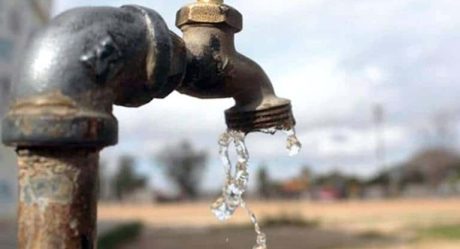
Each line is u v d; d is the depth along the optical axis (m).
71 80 0.15
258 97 0.20
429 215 3.62
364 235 2.32
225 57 0.19
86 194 0.15
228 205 0.21
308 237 2.23
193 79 0.19
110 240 1.89
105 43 0.15
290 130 0.20
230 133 0.21
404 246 1.94
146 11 0.17
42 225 0.15
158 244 2.04
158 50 0.16
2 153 1.84
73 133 0.15
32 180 0.15
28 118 0.15
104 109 0.16
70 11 0.16
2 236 1.52
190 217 3.81
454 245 1.95
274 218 3.04
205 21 0.19
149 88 0.17
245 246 1.83
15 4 1.85
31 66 0.15
